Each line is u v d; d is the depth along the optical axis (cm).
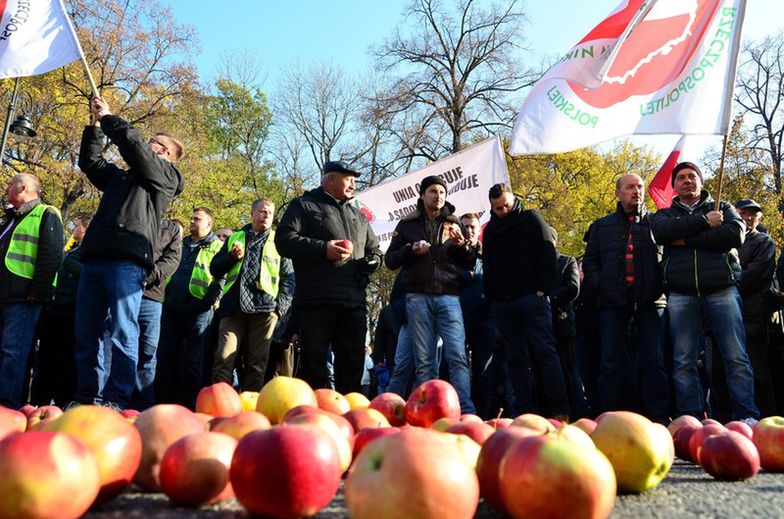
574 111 555
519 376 568
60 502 133
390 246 588
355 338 495
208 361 753
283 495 148
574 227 2834
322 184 527
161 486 171
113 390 461
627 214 584
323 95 3300
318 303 479
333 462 157
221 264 645
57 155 2383
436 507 128
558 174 2897
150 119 2509
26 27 556
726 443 243
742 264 612
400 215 973
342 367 494
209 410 279
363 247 526
